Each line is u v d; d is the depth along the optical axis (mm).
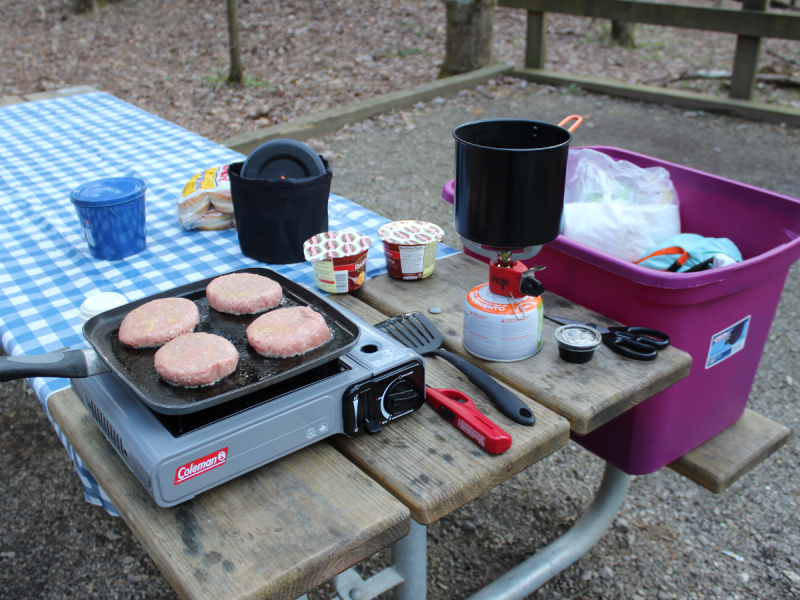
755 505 2203
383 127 5559
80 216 1775
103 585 1982
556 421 1089
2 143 2820
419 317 1388
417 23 8391
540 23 6379
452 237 3842
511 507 2238
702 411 1641
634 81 6711
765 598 1893
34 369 950
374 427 1048
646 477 2352
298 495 958
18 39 8250
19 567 2037
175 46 7762
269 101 6082
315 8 8773
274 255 1759
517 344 1248
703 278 1334
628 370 1243
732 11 5312
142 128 3014
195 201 1978
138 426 920
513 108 5867
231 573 836
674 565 2010
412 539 1288
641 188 1909
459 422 1077
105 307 1396
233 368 1006
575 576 1986
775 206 1714
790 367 2805
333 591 1934
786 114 5316
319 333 1078
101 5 9281
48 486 2344
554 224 1114
